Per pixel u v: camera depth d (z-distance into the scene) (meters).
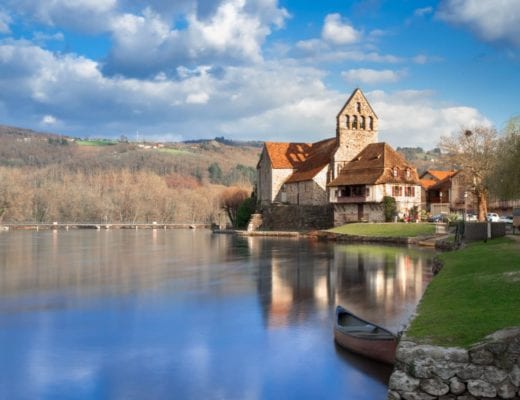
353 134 98.31
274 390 17.38
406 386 13.80
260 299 31.92
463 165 76.38
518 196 46.81
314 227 98.19
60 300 32.41
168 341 22.94
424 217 86.19
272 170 108.38
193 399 16.81
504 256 32.53
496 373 13.23
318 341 22.34
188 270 47.31
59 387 17.91
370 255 55.44
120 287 37.34
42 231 169.75
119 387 17.88
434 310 19.14
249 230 110.44
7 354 21.33
